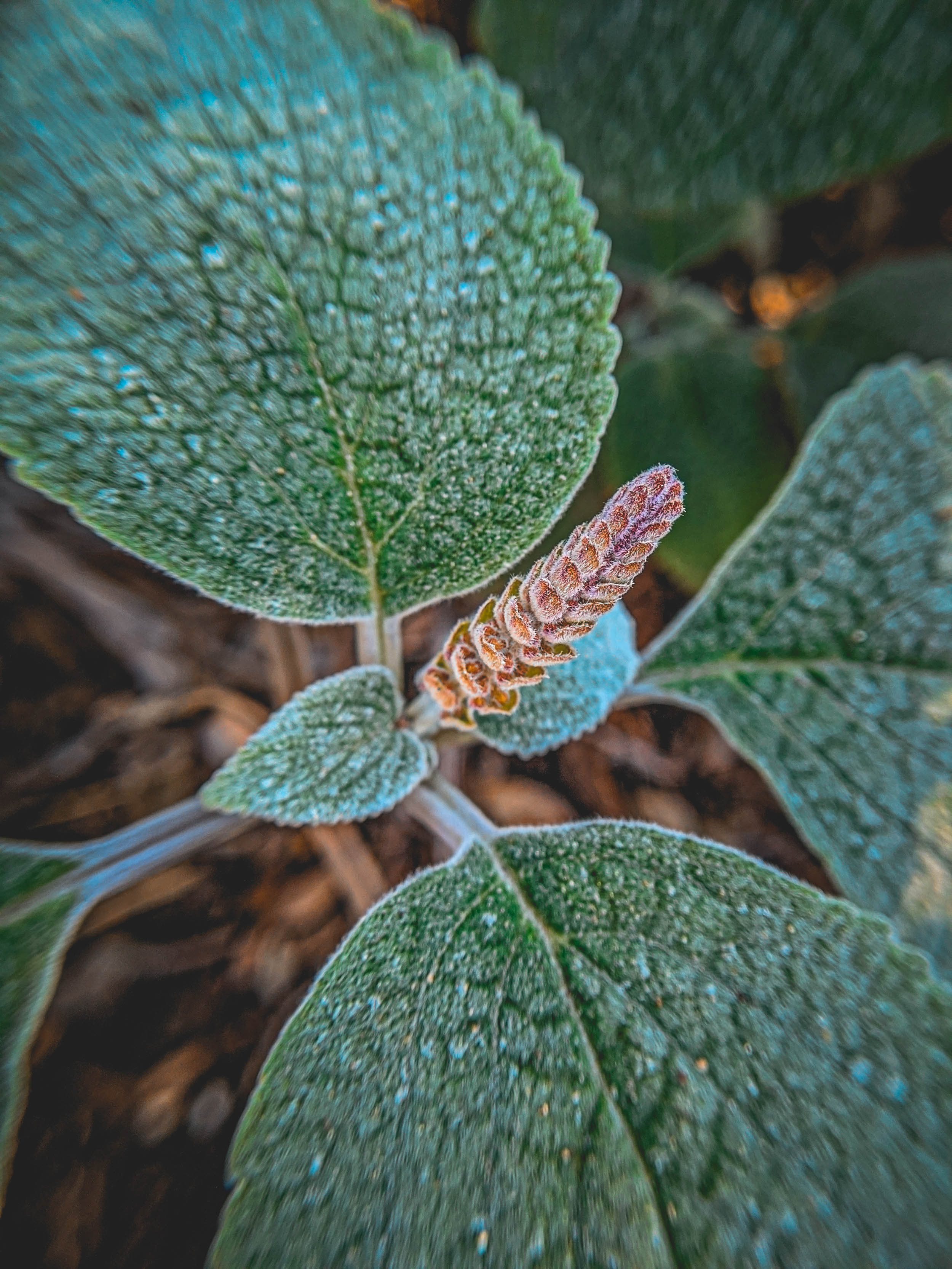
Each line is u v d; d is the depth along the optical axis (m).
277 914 0.19
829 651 0.16
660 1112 0.11
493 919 0.13
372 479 0.13
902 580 0.16
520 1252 0.10
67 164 0.10
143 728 0.20
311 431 0.12
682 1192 0.11
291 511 0.13
